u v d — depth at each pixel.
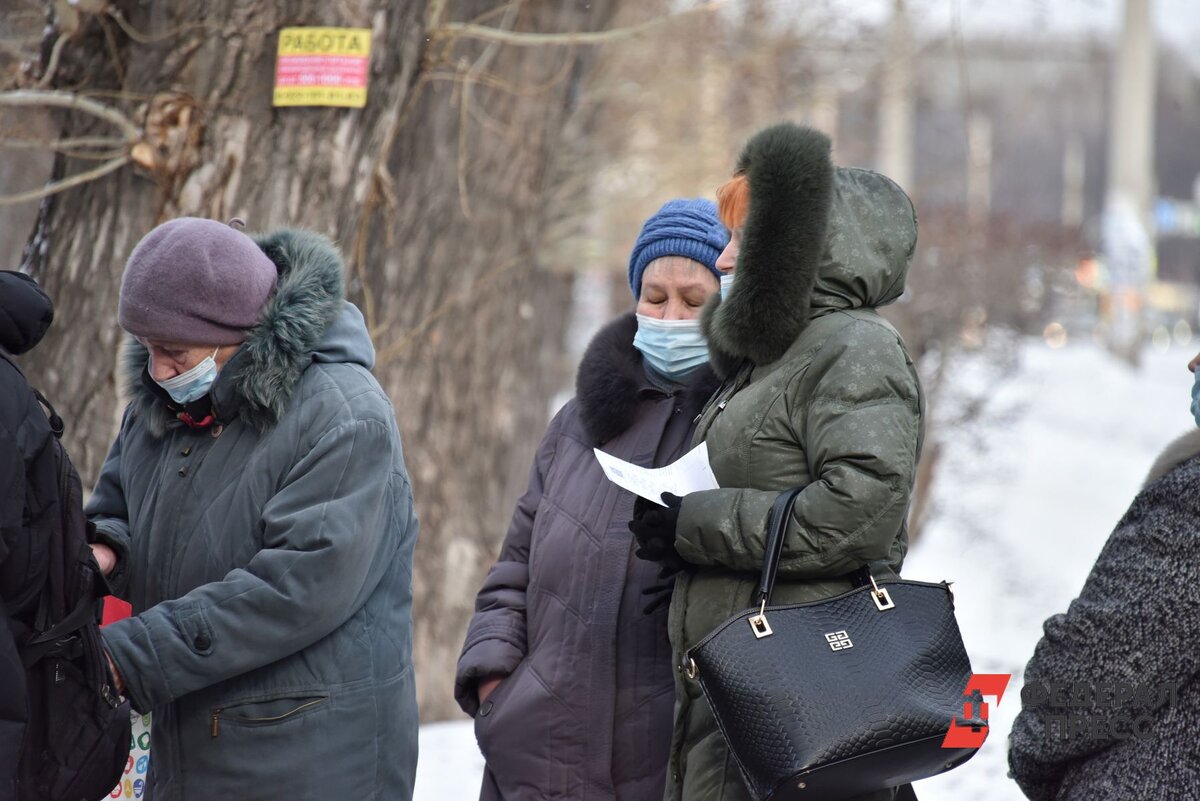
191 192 15.52
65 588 10.16
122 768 10.59
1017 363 46.69
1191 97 179.12
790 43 40.31
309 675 10.91
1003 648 37.12
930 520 46.09
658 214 12.40
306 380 11.12
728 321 10.52
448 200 23.17
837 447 9.95
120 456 12.06
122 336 15.70
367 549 10.82
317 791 10.82
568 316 47.38
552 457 12.77
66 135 16.55
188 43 15.59
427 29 17.47
